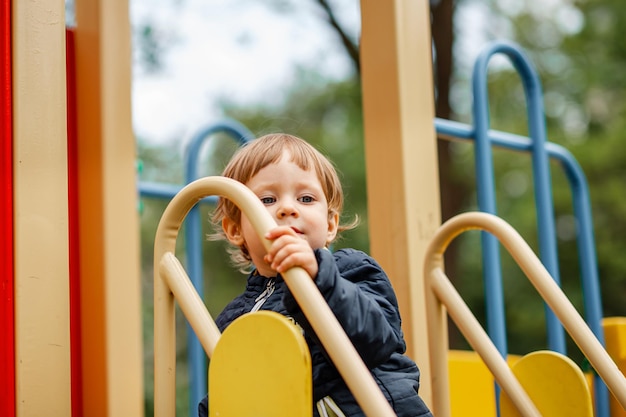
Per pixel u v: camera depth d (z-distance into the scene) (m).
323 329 1.27
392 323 1.57
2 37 1.69
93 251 2.76
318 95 12.29
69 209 2.75
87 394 2.73
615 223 11.11
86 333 2.75
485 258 2.63
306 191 1.68
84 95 2.79
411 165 2.33
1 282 1.64
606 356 1.77
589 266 3.41
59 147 1.71
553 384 1.89
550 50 11.32
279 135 1.81
